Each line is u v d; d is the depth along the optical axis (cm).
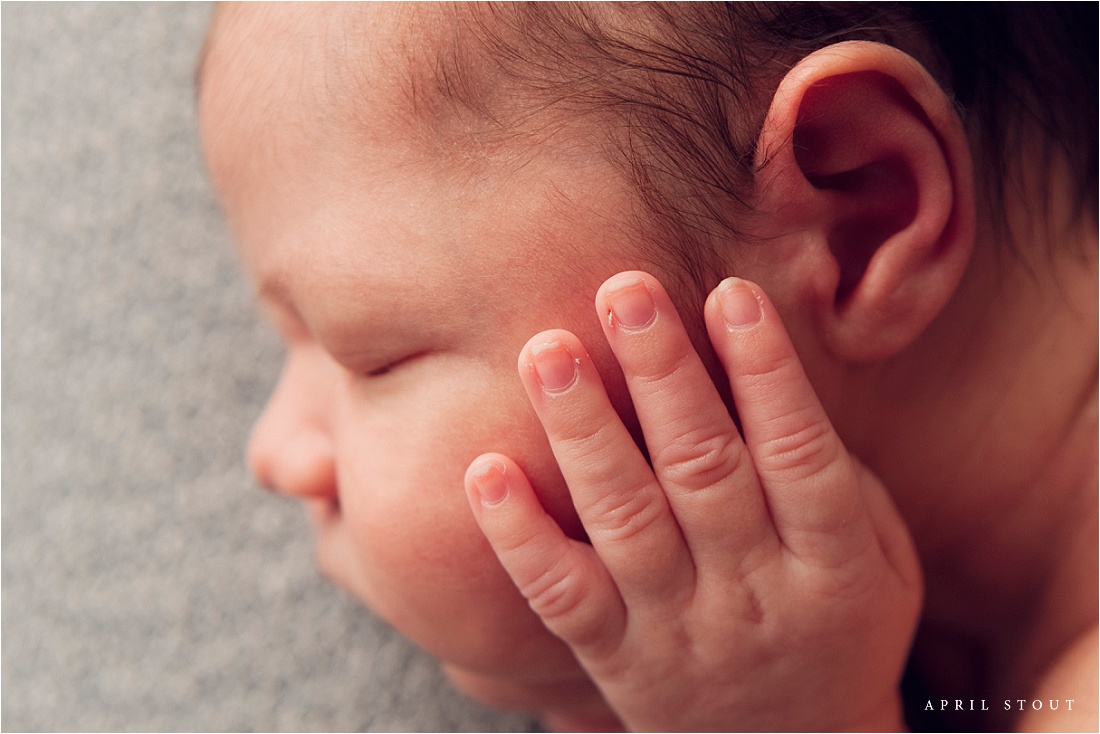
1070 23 24
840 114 22
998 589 26
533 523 22
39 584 30
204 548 30
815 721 24
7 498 31
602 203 22
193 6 32
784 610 23
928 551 25
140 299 31
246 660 30
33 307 31
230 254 31
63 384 31
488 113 22
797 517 22
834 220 22
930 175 22
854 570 23
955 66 23
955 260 22
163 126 31
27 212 32
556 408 22
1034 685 25
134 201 31
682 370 21
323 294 22
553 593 23
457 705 29
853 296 22
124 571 30
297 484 24
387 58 22
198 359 31
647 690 23
